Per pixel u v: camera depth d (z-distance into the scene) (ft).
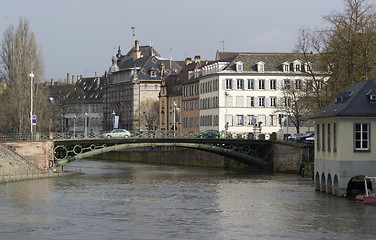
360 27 320.09
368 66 312.71
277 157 401.90
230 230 189.57
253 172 398.83
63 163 366.22
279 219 206.39
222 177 358.64
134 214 216.74
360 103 233.96
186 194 271.28
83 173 380.17
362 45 315.37
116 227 193.77
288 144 389.80
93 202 244.01
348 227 193.47
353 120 232.32
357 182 253.44
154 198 257.55
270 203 240.94
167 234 184.14
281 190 284.82
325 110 257.75
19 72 419.95
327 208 223.10
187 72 642.22
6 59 424.05
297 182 325.42
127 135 393.50
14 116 418.10
